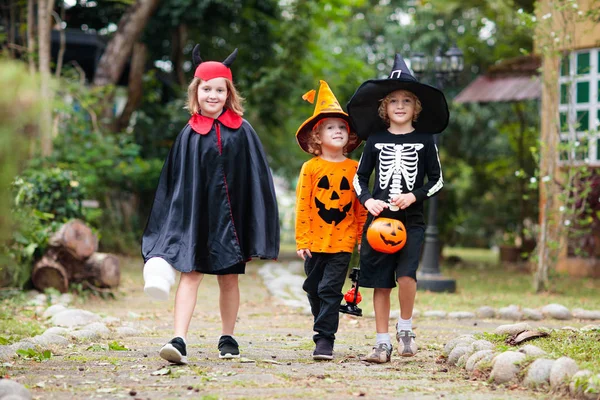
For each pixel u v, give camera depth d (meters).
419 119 5.88
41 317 7.91
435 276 11.71
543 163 12.30
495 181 24.44
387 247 5.43
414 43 24.53
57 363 5.38
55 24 18.78
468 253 26.97
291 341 6.70
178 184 5.50
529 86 16.75
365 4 27.11
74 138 15.93
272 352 6.02
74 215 10.62
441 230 21.09
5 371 5.04
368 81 5.70
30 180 10.22
